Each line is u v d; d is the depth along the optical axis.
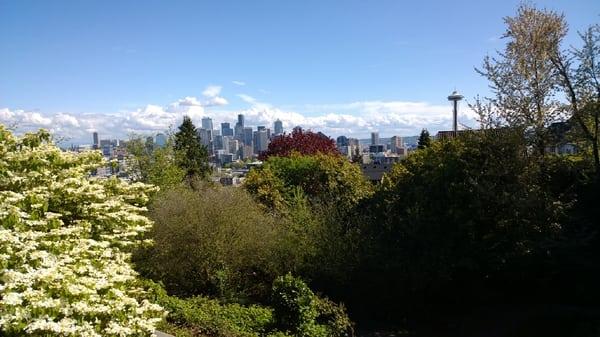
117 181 8.20
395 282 11.34
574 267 10.93
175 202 12.02
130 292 6.37
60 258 5.25
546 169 11.80
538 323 10.49
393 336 10.45
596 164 11.35
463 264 10.74
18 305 4.20
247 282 12.12
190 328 8.47
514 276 11.64
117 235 7.05
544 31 12.93
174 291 11.52
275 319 8.77
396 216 11.70
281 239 12.05
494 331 10.44
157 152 20.58
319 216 12.38
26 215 5.46
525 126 11.89
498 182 11.30
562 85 12.16
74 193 6.69
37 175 6.47
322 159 19.89
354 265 11.51
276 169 20.31
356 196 15.54
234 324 8.62
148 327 5.23
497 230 10.91
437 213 11.15
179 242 11.53
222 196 12.48
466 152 11.83
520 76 12.86
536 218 10.55
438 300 12.00
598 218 10.79
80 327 4.36
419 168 12.73
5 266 4.61
